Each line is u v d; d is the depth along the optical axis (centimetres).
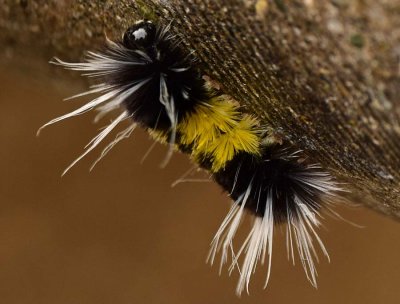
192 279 25
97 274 26
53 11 15
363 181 14
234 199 14
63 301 25
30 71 19
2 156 26
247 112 13
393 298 24
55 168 26
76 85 17
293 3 11
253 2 12
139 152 26
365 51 11
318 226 15
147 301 25
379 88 11
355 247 25
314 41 12
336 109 12
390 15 11
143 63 13
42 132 27
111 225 26
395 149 12
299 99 12
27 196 26
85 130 27
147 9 13
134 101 13
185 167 26
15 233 26
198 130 13
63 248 26
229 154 13
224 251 14
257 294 25
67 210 26
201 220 26
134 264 26
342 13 11
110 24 14
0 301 25
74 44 15
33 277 26
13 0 15
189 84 13
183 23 13
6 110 27
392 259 25
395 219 15
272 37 12
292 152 14
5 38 17
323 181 14
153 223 26
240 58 13
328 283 25
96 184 26
